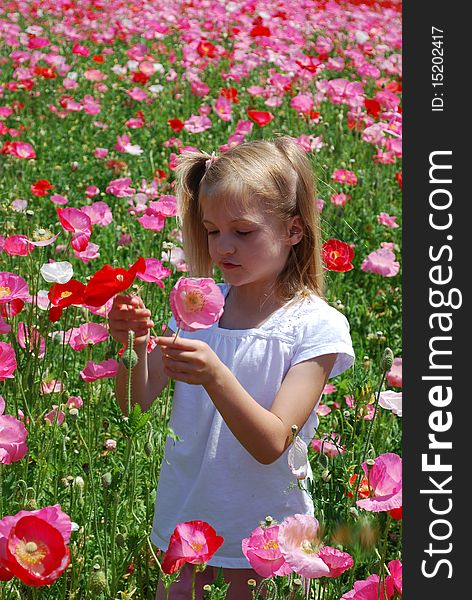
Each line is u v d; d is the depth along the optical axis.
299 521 1.99
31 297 3.12
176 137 7.52
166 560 2.05
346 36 12.36
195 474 2.56
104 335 3.09
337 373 2.64
